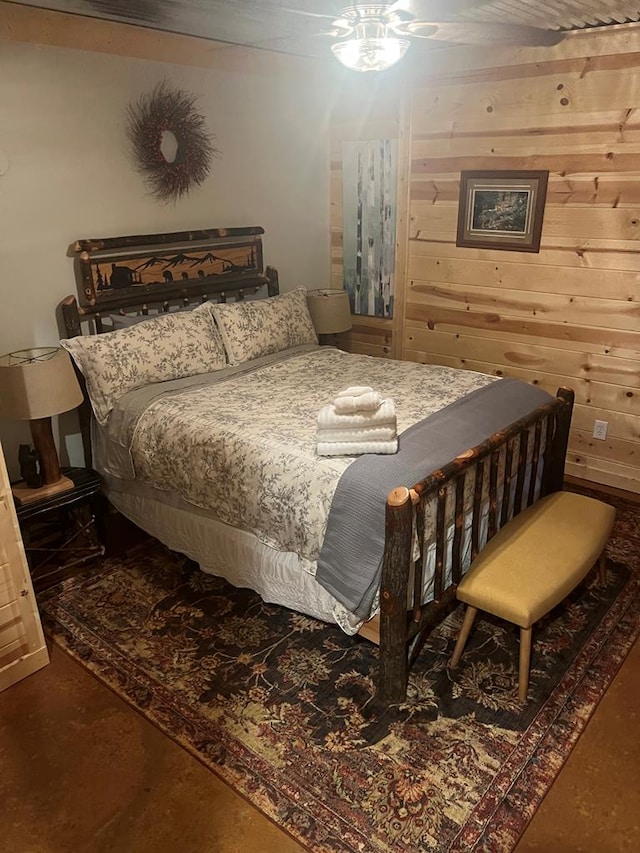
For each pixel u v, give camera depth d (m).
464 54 3.71
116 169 3.31
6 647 2.36
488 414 2.77
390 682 2.23
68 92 3.04
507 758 2.05
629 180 3.32
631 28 3.11
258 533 2.59
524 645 2.21
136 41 3.23
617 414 3.70
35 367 2.73
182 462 2.81
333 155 4.54
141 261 3.47
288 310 3.92
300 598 2.55
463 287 4.14
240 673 2.42
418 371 3.43
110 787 1.99
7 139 2.88
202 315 3.53
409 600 2.34
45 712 2.28
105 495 3.41
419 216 4.20
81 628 2.68
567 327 3.76
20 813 1.92
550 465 3.08
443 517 2.27
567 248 3.63
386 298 4.57
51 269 3.16
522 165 3.67
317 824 1.85
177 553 3.21
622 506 3.55
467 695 2.30
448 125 3.90
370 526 2.20
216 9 2.48
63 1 2.57
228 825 1.86
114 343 3.15
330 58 4.12
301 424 2.73
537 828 1.83
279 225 4.34
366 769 2.02
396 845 1.79
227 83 3.74
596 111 3.34
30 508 2.82
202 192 3.78
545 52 3.41
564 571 2.30
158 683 2.38
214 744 2.12
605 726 2.16
